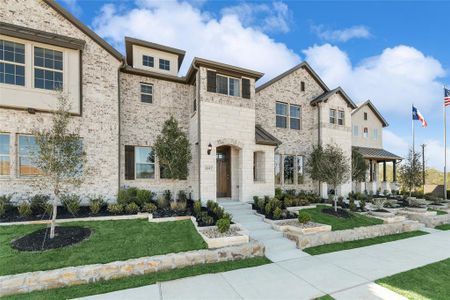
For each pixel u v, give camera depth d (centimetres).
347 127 1769
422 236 995
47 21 1003
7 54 929
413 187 1617
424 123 2061
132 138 1240
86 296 454
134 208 939
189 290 483
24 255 553
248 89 1298
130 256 584
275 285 512
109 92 1116
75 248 604
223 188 1345
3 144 948
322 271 595
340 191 1688
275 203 1109
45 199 938
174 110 1349
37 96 964
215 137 1184
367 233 948
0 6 928
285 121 1658
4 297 443
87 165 1048
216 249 647
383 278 553
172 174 1038
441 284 525
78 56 1033
